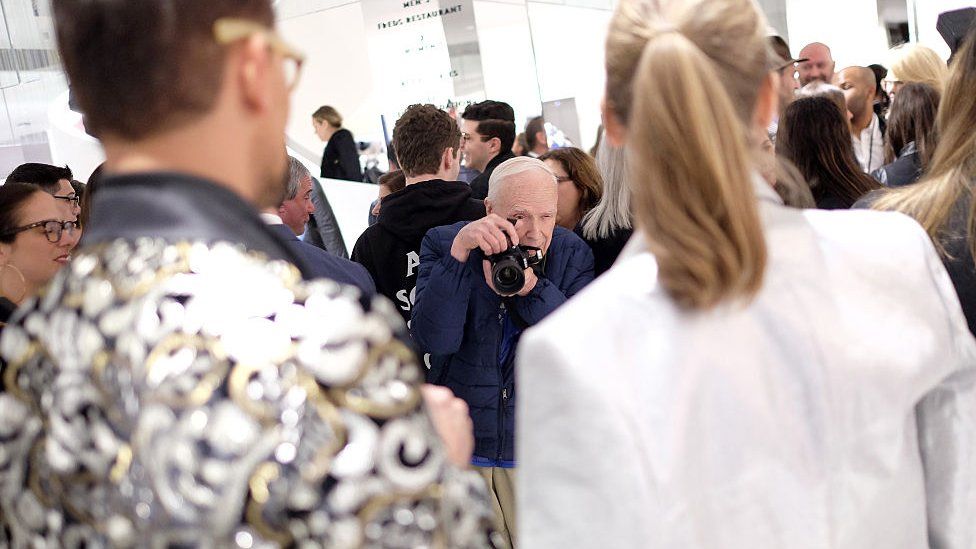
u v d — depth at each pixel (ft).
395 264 9.72
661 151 2.92
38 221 7.57
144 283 2.48
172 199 2.58
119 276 2.53
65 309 2.59
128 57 2.50
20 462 2.61
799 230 3.19
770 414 3.00
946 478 3.53
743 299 2.95
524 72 16.67
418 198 9.70
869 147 15.17
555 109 17.11
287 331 2.45
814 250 3.19
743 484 2.97
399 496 2.45
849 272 3.24
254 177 2.80
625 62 3.15
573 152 10.64
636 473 2.79
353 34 16.99
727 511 2.96
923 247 3.44
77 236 7.80
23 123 15.16
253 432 2.32
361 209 17.48
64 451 2.47
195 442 2.30
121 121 2.58
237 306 2.45
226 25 2.57
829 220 3.43
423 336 7.88
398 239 9.72
